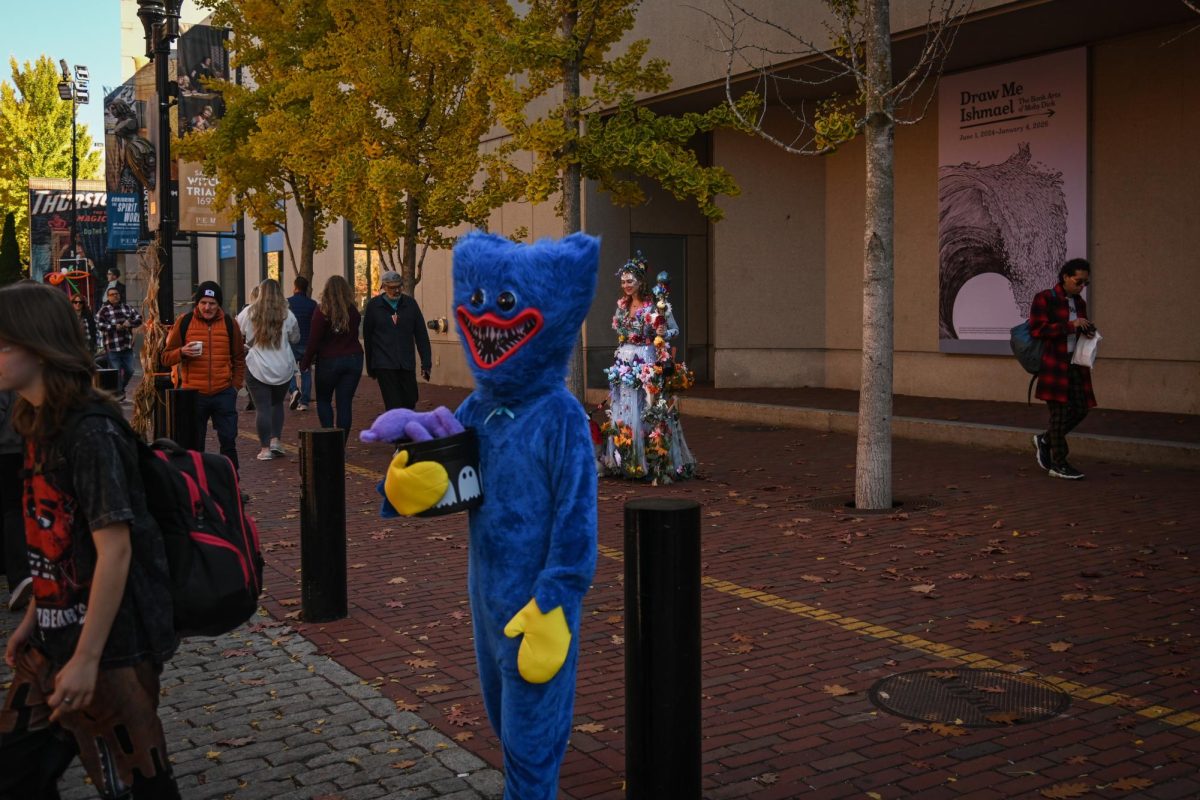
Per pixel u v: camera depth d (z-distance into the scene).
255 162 19.55
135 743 2.77
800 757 4.07
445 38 13.53
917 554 7.12
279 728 4.43
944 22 8.60
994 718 4.34
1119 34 12.64
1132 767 3.87
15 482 3.47
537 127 11.67
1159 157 12.51
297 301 16.84
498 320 3.06
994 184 14.16
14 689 2.87
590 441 3.11
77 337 2.74
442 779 3.92
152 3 12.97
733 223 16.84
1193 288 12.30
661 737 3.12
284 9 18.81
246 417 16.78
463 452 3.06
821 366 17.20
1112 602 5.92
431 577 6.92
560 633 2.91
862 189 16.44
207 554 2.86
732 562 7.07
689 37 14.35
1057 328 9.52
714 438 13.27
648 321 9.99
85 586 2.73
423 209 15.23
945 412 13.31
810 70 13.93
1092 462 10.59
